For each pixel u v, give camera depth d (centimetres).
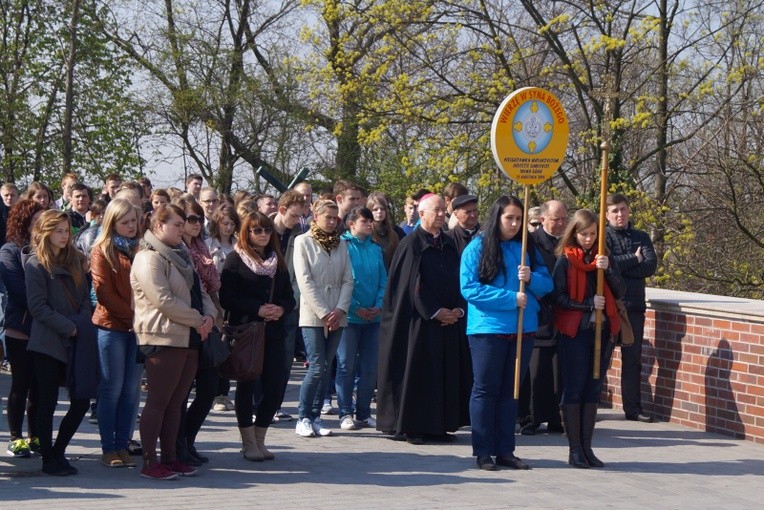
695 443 934
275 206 1164
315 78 2359
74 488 713
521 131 816
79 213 1151
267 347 813
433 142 2222
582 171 2220
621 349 1049
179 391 750
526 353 807
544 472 804
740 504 727
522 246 785
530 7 2134
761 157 1875
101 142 2634
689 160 1964
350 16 2222
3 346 809
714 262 1958
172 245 739
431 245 909
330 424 995
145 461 748
